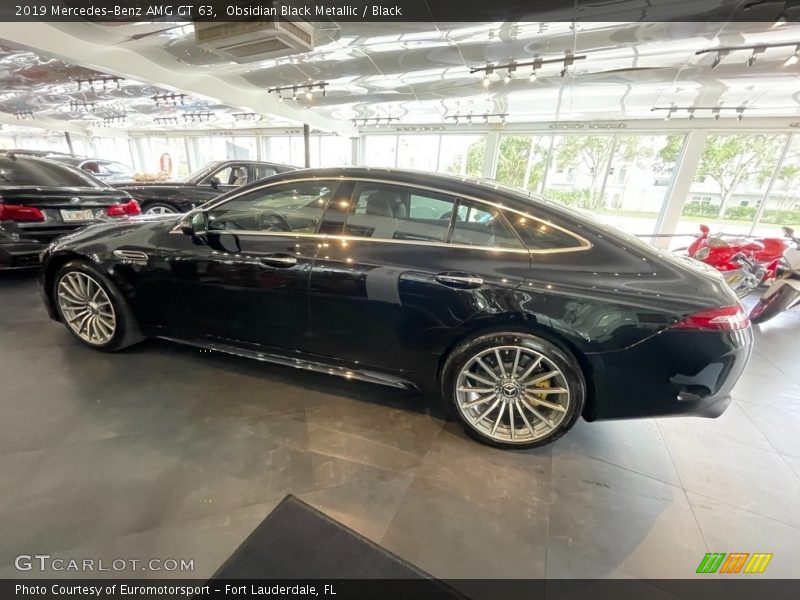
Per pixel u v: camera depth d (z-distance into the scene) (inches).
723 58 170.1
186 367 86.9
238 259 74.6
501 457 65.2
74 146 808.3
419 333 67.2
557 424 63.7
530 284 60.1
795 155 284.0
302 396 78.9
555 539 50.8
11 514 49.3
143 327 87.3
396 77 230.4
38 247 126.0
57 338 97.0
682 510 56.2
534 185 385.7
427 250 65.8
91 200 137.6
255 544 47.8
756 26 137.2
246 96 295.6
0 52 211.2
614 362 58.6
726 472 64.3
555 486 59.6
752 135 290.7
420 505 54.9
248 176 234.5
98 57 197.3
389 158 463.5
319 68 222.5
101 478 55.7
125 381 80.3
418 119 393.1
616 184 350.0
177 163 658.2
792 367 107.2
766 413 82.6
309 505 53.7
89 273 84.8
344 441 66.9
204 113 408.5
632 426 75.5
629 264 59.9
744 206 309.1
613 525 53.2
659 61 180.1
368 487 57.5
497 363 65.6
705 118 297.4
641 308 56.2
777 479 63.3
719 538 51.9
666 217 332.2
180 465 59.2
